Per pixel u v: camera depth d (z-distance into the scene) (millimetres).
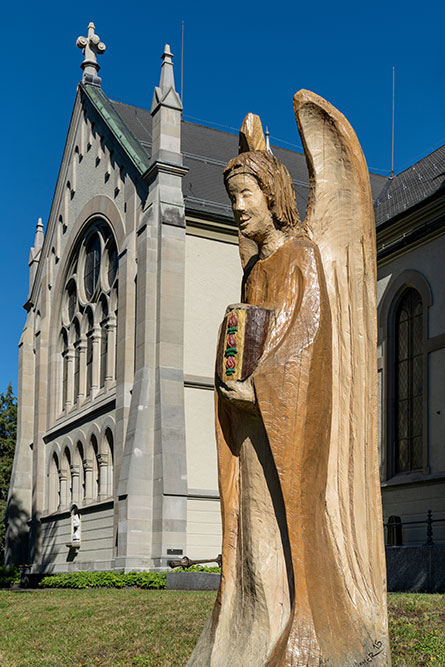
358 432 5262
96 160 38500
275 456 4766
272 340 4977
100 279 36875
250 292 5375
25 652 12211
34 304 46250
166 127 32312
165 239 31047
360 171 5344
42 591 25188
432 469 26172
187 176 35281
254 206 5281
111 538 31703
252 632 4965
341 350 5328
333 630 4707
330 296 5332
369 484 5230
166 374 29797
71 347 40500
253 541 5074
